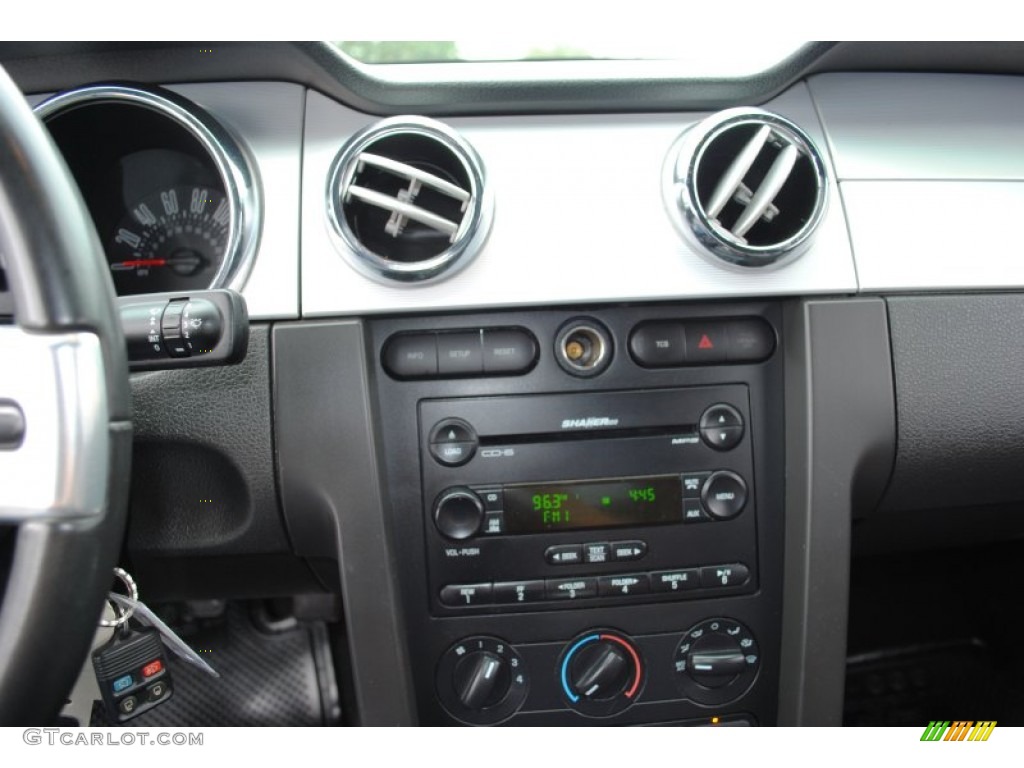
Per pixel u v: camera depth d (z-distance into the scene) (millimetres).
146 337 832
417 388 1073
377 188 1058
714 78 1041
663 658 1122
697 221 1004
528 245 1029
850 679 1545
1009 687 1480
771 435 1108
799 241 1020
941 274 1079
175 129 1049
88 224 621
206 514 1068
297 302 1009
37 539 582
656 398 1089
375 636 1024
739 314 1085
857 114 1114
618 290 1029
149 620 870
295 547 1077
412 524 1084
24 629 583
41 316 580
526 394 1078
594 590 1098
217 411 1017
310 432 1015
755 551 1116
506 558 1092
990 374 1087
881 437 1073
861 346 1063
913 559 1609
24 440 583
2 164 567
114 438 613
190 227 1092
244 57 999
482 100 1037
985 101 1137
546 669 1111
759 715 1144
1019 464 1118
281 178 1033
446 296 1018
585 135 1061
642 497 1094
